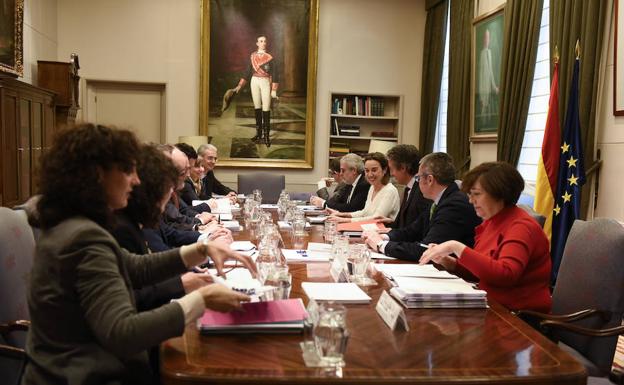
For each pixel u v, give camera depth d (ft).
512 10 18.45
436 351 4.66
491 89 20.43
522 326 5.40
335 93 26.63
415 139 27.40
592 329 6.73
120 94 25.84
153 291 5.69
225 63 25.58
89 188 4.33
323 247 9.39
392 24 26.86
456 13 23.25
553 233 13.23
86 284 4.08
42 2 22.66
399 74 27.04
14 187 16.89
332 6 26.50
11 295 6.30
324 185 21.68
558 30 15.62
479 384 4.11
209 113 25.75
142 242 6.14
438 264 8.57
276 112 26.11
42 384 4.29
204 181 20.66
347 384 4.02
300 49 25.98
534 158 18.31
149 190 6.00
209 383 3.98
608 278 6.91
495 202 7.65
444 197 9.79
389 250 8.93
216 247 5.71
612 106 14.02
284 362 4.28
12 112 16.70
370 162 14.79
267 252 7.45
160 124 26.16
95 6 24.95
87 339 4.37
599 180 14.48
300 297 6.25
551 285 12.95
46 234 4.35
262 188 22.77
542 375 4.20
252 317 4.99
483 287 7.53
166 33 25.49
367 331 5.16
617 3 13.61
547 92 17.48
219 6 25.29
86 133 4.38
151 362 5.64
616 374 5.61
